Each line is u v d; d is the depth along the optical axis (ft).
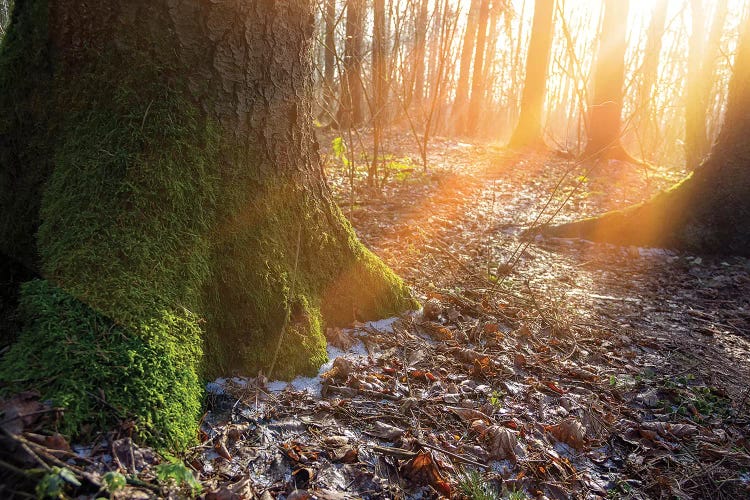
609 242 18.95
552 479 6.56
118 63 6.66
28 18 6.78
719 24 40.40
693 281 15.85
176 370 5.88
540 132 41.86
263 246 7.84
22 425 4.51
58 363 5.13
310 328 8.13
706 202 18.51
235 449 5.92
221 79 7.25
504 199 24.66
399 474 6.13
